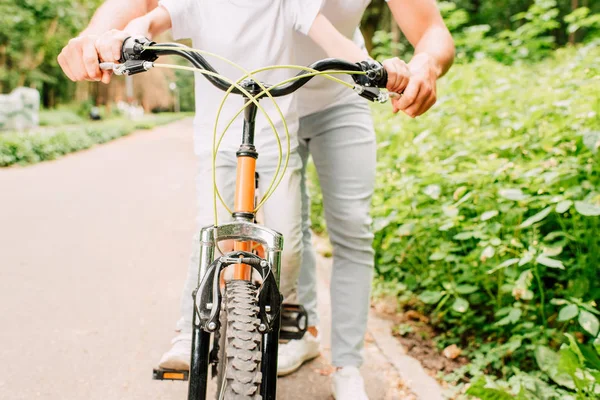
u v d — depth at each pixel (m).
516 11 14.27
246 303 1.24
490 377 2.29
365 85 1.37
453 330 2.79
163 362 1.89
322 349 2.66
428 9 1.82
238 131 1.81
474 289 2.60
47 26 19.03
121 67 1.31
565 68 4.88
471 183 2.84
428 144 3.48
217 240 1.34
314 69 1.32
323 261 4.00
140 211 5.45
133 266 3.72
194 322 1.28
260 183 1.85
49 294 3.09
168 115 41.41
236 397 1.09
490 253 2.33
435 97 1.51
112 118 28.45
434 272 2.98
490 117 3.96
